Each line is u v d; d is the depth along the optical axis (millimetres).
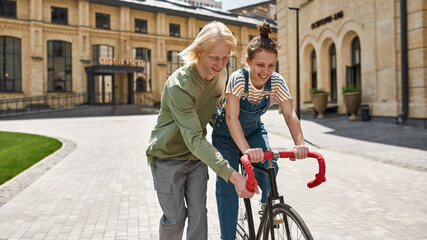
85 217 3949
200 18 41438
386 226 3549
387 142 9602
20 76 32188
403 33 13477
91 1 34812
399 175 5941
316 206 4289
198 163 2176
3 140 11734
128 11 36875
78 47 34406
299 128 2139
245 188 1605
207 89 2041
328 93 18234
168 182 2092
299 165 7066
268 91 2254
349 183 5453
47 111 29312
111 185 5555
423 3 12836
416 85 13148
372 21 15391
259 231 2084
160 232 2168
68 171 6715
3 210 4207
